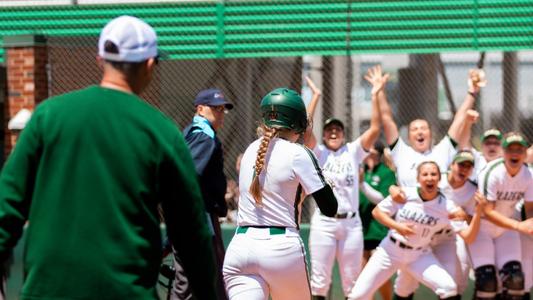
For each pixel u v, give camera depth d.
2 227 11.43
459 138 28.47
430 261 25.91
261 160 17.72
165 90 38.72
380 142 31.77
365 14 36.41
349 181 27.92
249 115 38.22
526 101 38.59
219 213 22.34
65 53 37.41
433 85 39.00
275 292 18.16
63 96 11.81
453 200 27.05
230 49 37.12
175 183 11.52
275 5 36.84
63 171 11.38
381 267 26.19
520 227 25.56
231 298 18.11
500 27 35.88
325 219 28.03
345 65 38.25
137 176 11.36
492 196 25.95
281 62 38.22
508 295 26.81
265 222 17.88
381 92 28.31
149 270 11.49
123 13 37.62
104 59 11.96
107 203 11.30
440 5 36.03
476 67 38.62
